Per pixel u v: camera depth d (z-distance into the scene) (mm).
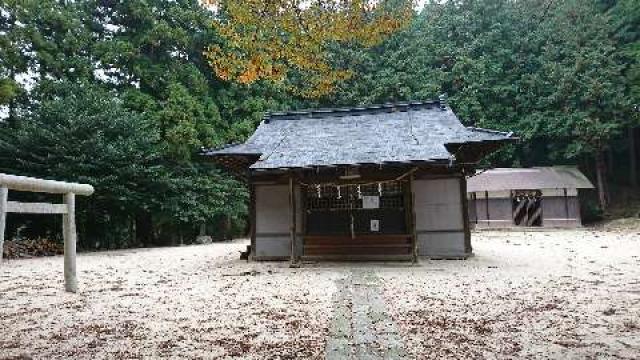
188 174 24844
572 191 29031
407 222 13195
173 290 8969
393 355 4648
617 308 6461
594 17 32844
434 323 5926
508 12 37281
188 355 4793
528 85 33938
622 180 35531
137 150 21062
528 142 34156
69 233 8836
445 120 14781
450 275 10211
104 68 25688
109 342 5312
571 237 20844
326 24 10422
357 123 15695
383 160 11789
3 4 22188
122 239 23516
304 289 8867
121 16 26578
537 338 5121
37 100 22844
